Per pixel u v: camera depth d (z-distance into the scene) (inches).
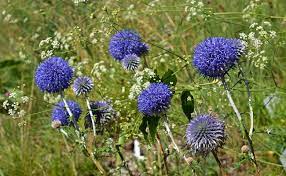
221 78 32.1
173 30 49.8
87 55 49.4
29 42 55.7
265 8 47.5
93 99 44.2
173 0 48.7
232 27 46.5
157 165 39.9
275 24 46.1
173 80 36.4
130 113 39.3
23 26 56.9
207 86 40.6
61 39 47.4
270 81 43.5
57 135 47.1
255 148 41.6
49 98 44.8
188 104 34.6
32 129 48.9
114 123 39.7
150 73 37.2
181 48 48.3
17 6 57.2
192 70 44.5
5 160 45.9
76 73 45.3
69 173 44.2
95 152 36.4
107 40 46.4
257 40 37.7
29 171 45.1
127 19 49.8
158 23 50.5
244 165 41.4
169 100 33.6
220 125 32.8
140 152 43.8
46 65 37.0
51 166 44.9
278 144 40.4
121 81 45.6
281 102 42.5
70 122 38.1
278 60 44.8
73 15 51.9
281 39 43.7
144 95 33.8
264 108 42.7
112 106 40.3
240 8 47.7
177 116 40.8
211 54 31.6
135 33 40.5
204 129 32.5
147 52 40.7
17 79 55.0
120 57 40.3
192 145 33.0
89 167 43.8
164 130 38.9
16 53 60.2
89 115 38.5
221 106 40.2
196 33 48.7
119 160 41.2
